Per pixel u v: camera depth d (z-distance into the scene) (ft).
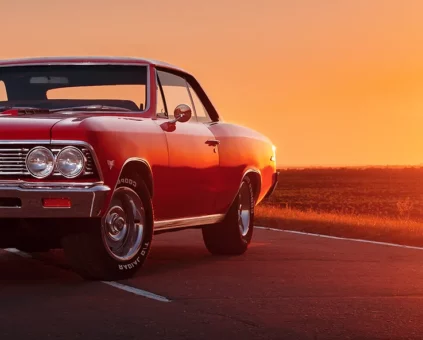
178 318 21.24
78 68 30.48
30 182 25.16
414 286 26.50
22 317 21.17
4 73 30.53
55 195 25.02
